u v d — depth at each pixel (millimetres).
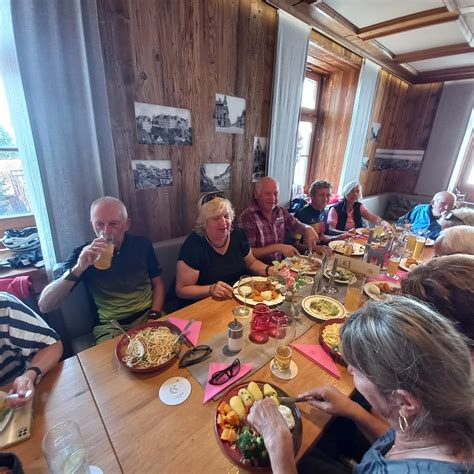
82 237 1506
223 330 1011
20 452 583
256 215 1994
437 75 3736
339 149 3406
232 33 1922
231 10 1869
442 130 3994
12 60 1180
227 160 2199
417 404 428
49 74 1265
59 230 1428
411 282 772
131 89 1574
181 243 1906
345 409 714
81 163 1434
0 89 1391
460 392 402
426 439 448
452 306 665
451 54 2951
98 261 1126
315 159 3609
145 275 1476
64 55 1287
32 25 1182
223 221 1412
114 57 1476
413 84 4070
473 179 4164
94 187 1492
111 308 1373
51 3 1204
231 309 1148
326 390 740
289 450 555
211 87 1929
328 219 2695
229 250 1549
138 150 1696
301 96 2516
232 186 2303
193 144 1952
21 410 664
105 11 1396
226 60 1951
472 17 2221
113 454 590
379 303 522
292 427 661
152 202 1852
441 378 404
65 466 526
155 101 1686
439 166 4102
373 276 1442
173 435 636
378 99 3619
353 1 2076
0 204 1540
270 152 2432
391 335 447
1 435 605
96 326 1373
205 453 601
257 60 2133
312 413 712
